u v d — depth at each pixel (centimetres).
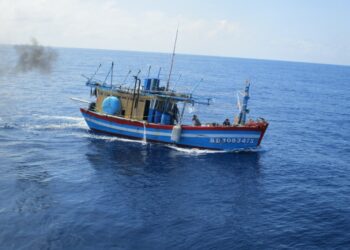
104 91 5050
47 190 3120
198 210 2936
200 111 7506
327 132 6344
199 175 3703
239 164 4109
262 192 3381
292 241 2544
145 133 4672
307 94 13375
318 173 4016
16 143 4388
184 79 15438
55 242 2367
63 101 7481
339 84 19850
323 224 2803
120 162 3953
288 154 4700
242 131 4438
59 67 18088
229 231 2631
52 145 4400
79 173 3566
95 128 5028
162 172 3728
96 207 2867
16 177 3350
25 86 9712
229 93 11406
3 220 2581
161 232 2567
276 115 7988
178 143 4553
